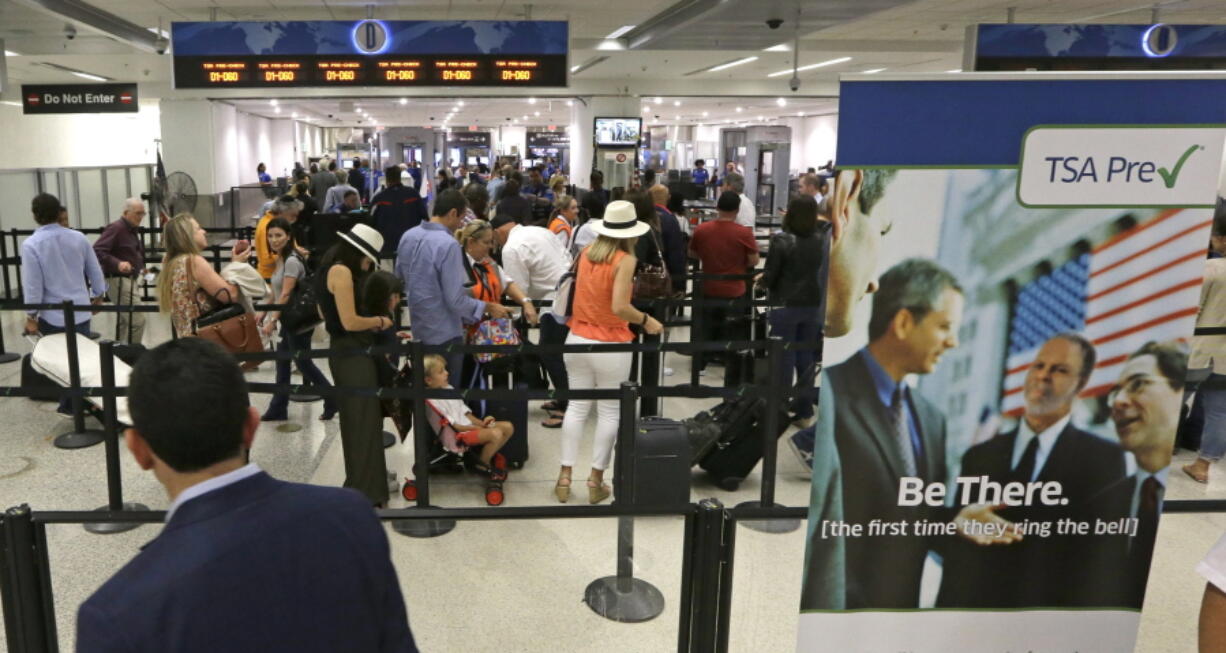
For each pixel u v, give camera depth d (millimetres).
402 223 10633
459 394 3668
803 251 5367
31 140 21406
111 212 14016
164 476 1357
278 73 8945
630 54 16812
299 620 1302
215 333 4660
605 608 3303
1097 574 1988
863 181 1804
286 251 6449
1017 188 1815
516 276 5609
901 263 1833
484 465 4617
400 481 4812
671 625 3227
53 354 5484
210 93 18156
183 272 4680
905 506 1939
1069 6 11227
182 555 1259
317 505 1379
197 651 1224
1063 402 1894
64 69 18125
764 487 3873
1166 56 8859
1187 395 5449
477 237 5043
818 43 15172
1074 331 1870
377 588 1417
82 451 5227
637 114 23531
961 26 13203
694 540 2324
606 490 4543
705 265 6547
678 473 3980
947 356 1870
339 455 5195
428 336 4617
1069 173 1811
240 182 27484
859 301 1843
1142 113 1795
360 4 11203
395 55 8977
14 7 10281
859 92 1774
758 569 3561
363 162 32312
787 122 40531
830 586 1987
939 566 1978
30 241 5727
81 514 2285
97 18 11344
